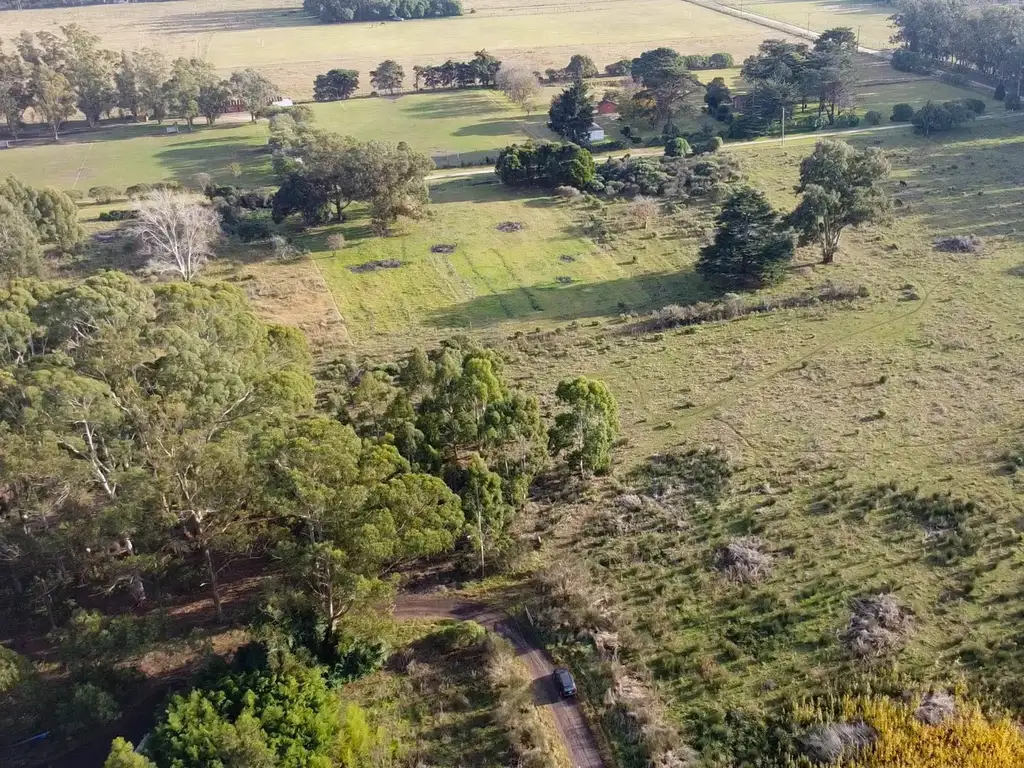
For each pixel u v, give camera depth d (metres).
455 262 107.56
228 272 106.44
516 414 60.34
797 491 61.00
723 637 49.09
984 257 98.56
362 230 119.44
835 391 73.75
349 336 90.19
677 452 66.81
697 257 104.44
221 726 39.50
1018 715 42.75
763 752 41.94
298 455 43.44
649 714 43.88
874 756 40.44
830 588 51.78
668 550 56.25
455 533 47.81
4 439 47.25
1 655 41.62
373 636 47.28
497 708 45.25
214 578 50.84
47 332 62.72
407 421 59.53
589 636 49.97
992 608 49.50
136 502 45.69
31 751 43.31
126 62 180.00
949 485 60.31
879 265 98.25
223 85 177.62
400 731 44.25
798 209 96.38
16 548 48.34
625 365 80.94
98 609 52.69
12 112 171.25
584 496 62.41
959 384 73.19
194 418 51.66
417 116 184.00
